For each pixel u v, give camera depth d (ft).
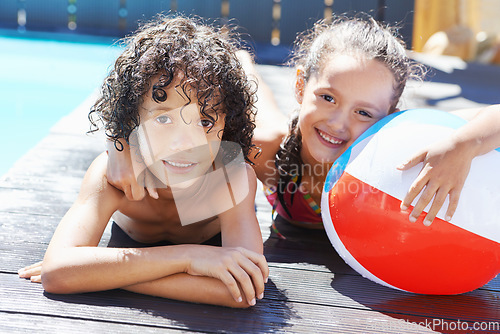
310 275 5.96
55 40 23.07
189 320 4.87
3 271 5.49
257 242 5.55
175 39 5.45
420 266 5.24
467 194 5.04
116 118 5.51
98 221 5.42
